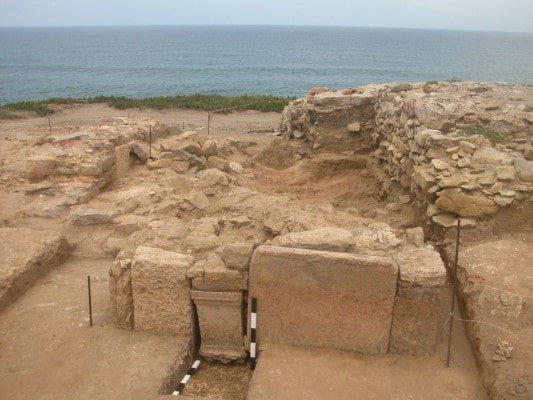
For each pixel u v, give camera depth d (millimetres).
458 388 5734
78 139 13031
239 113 27719
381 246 6684
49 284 7941
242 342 6652
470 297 6754
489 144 9570
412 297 6047
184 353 6469
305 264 6109
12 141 15117
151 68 84000
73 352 6316
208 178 11039
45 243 8453
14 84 59219
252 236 8477
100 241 9211
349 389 5703
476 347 6156
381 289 6035
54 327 6816
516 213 8430
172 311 6594
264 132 21984
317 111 15781
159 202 10570
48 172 11508
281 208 9484
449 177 8602
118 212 9969
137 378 5875
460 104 10977
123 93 51406
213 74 74688
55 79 65688
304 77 73312
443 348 6387
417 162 10031
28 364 6094
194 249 7020
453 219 8508
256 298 6340
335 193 13914
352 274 6047
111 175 12102
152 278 6484
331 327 6312
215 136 20828
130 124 15391
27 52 131625
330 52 142500
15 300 7438
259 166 15391
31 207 10281
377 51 152000
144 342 6551
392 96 13477
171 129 16562
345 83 65750
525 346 5855
